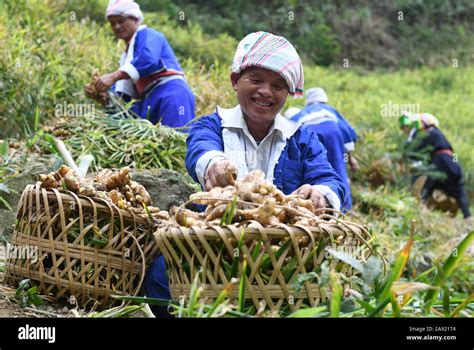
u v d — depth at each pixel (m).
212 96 7.93
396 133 11.46
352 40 18.97
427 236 8.30
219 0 17.86
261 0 18.69
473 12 21.66
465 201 10.45
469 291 5.70
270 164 3.31
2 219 4.44
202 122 3.35
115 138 5.18
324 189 3.12
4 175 4.68
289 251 2.57
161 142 5.19
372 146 10.46
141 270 3.19
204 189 3.10
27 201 3.20
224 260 2.56
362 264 2.62
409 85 16.97
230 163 2.97
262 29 17.89
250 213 2.62
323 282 2.45
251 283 2.52
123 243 3.14
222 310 2.39
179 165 5.14
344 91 14.72
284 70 3.17
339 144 6.82
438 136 10.56
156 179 4.44
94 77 5.80
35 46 7.72
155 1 15.89
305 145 3.37
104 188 3.32
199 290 2.45
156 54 5.91
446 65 19.45
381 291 2.62
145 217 3.21
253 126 3.33
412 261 6.16
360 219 7.52
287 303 2.56
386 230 7.72
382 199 8.68
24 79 6.65
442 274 2.58
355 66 18.36
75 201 3.10
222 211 2.67
